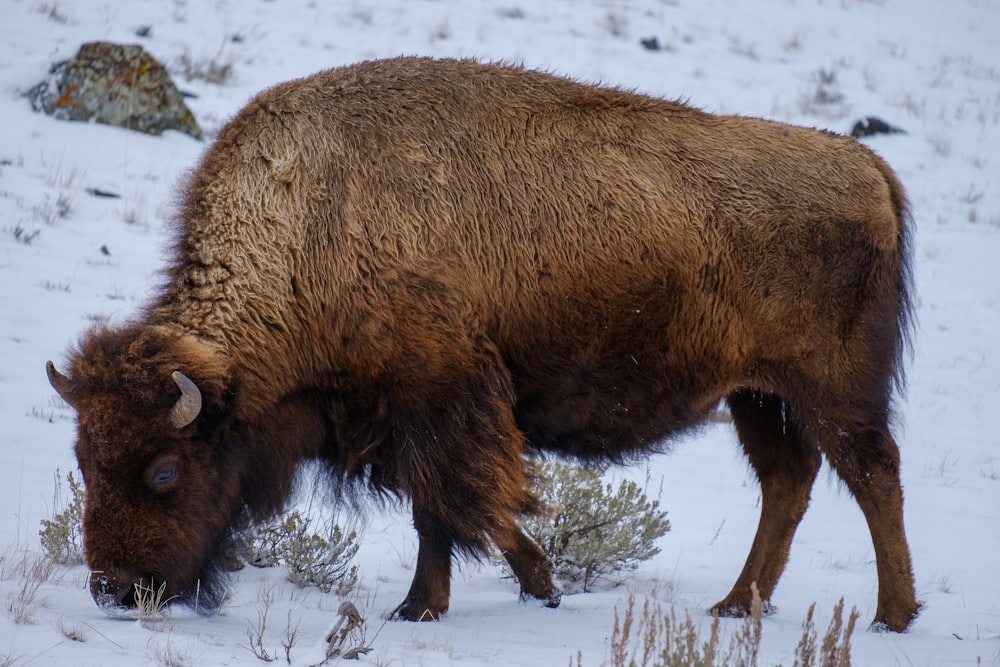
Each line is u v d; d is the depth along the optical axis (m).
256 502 20.30
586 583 23.52
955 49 100.56
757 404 23.31
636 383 21.67
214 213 20.39
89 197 47.75
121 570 17.59
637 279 21.25
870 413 21.91
